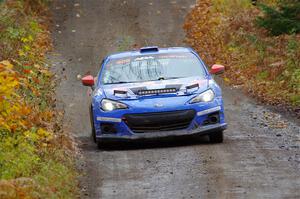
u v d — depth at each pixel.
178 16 106.62
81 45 93.94
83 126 52.94
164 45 94.00
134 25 103.44
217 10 102.25
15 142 34.25
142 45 93.88
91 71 81.00
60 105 62.78
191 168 35.16
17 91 46.81
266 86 67.19
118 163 37.41
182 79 43.69
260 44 80.88
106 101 42.06
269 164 35.28
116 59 47.09
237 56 81.88
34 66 69.06
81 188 32.12
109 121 41.62
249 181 31.95
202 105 41.53
